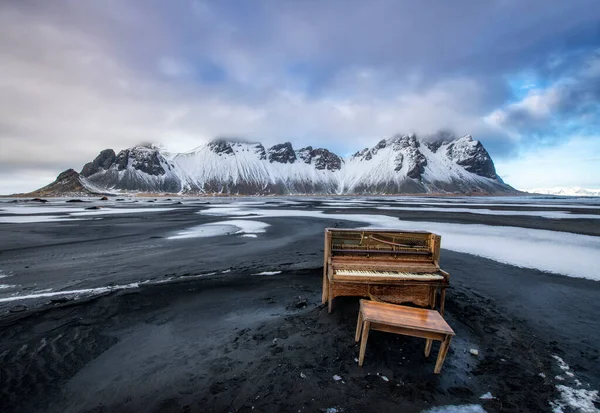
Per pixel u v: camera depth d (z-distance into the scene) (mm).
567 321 7031
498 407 4211
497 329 6574
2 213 45375
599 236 20641
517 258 13734
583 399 4387
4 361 5395
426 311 5152
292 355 5426
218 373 4969
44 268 11984
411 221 31391
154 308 7926
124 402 4324
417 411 4098
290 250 15492
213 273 11078
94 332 6574
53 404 4305
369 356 5301
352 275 6148
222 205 77750
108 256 14242
